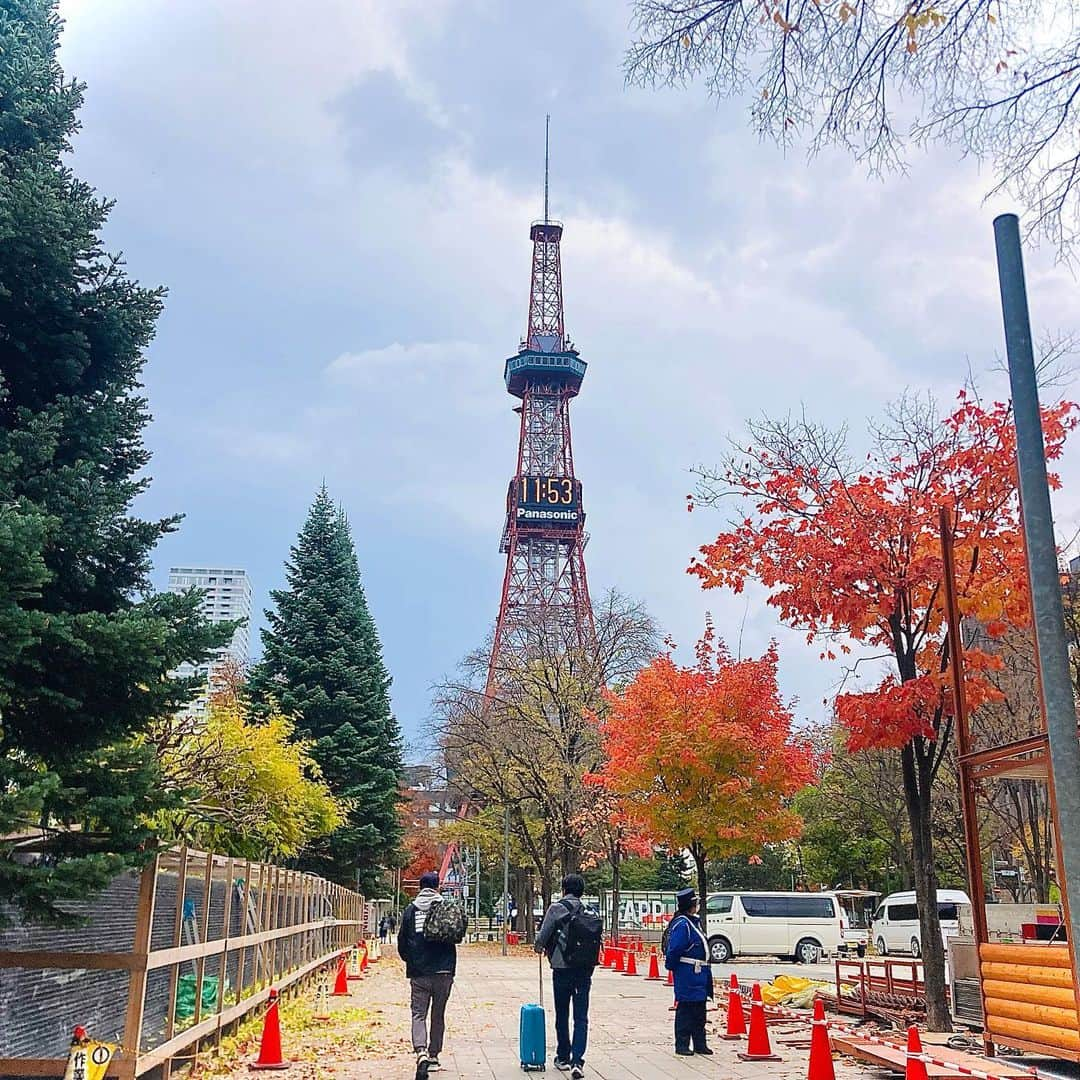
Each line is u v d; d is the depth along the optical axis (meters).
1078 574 19.86
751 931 36.69
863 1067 11.61
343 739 40.62
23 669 8.62
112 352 10.36
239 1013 13.91
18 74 10.20
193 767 17.70
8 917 8.05
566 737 41.12
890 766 35.53
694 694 24.55
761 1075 11.45
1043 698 5.89
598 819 39.91
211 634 9.39
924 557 14.38
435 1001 11.23
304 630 42.12
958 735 12.46
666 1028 15.80
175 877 10.64
